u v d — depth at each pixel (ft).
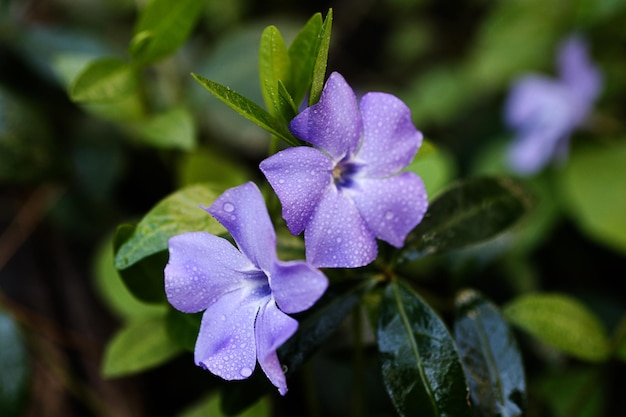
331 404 1.19
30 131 1.15
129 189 1.29
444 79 1.67
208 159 1.09
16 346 1.06
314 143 0.83
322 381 1.20
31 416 1.19
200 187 0.88
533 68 1.57
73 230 1.25
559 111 1.45
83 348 1.22
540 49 1.56
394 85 1.82
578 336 0.98
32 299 1.23
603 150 1.45
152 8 0.99
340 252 0.83
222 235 0.86
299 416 1.20
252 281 0.83
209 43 1.61
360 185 0.84
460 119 1.63
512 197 0.94
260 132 1.27
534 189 1.44
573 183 1.41
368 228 0.84
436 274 1.14
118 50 1.34
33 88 1.25
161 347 0.98
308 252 0.83
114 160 1.23
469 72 1.65
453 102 1.64
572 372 1.11
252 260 0.81
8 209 1.25
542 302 0.98
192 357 1.14
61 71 1.11
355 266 0.83
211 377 1.15
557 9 1.52
